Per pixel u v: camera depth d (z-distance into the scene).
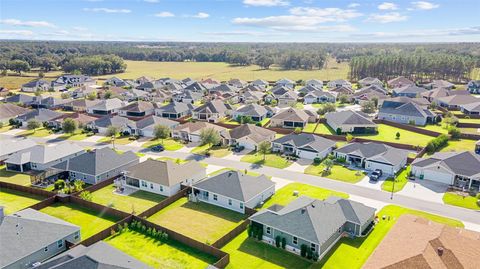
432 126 101.00
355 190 58.06
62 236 41.25
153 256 40.47
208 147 82.06
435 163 62.16
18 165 68.00
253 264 38.94
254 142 79.69
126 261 34.53
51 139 89.56
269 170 67.56
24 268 37.50
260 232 43.69
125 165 67.62
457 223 47.16
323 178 63.38
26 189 58.00
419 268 32.31
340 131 92.44
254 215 44.72
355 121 94.75
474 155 61.91
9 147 74.88
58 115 104.94
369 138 88.69
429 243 35.16
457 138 86.69
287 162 71.69
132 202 54.91
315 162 71.50
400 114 105.25
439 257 33.75
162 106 118.81
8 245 37.41
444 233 37.53
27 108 118.00
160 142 86.31
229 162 72.31
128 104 126.38
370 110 119.44
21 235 39.00
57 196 54.59
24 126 101.62
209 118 109.62
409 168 67.56
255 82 177.25
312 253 39.56
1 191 58.53
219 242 42.62
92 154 65.56
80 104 122.25
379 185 59.94
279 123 102.00
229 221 49.06
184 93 141.50
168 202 54.00
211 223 48.50
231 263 39.03
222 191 53.00
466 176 58.31
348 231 45.00
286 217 42.66
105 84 179.75
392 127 100.56
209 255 40.72
